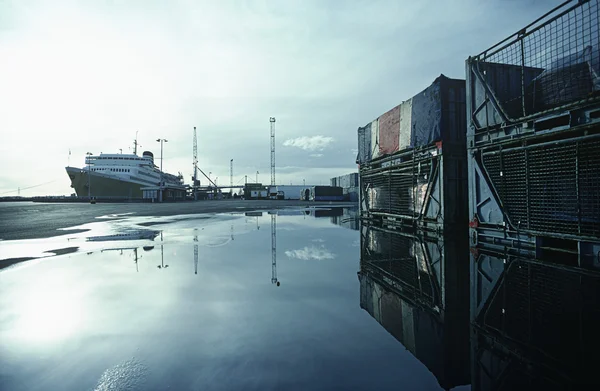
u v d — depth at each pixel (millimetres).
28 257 5434
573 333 2430
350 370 1854
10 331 2455
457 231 8664
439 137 8641
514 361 2008
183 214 19172
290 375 1789
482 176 6891
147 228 10586
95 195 71875
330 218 15727
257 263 4953
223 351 2094
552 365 1939
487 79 7016
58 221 13883
